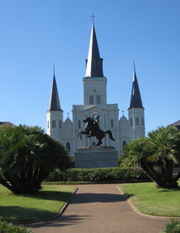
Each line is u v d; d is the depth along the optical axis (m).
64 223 11.44
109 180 27.20
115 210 14.20
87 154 29.14
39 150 18.86
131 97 84.94
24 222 11.53
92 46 88.69
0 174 18.42
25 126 20.81
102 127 82.50
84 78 87.19
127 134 83.00
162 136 19.05
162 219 11.74
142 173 27.03
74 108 83.38
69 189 22.78
